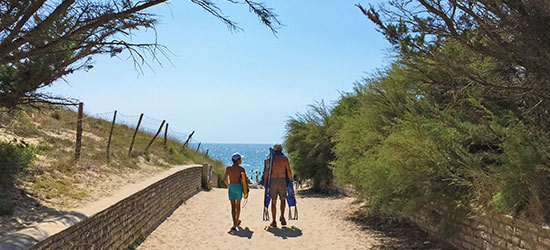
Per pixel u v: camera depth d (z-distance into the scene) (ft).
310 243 26.32
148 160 50.01
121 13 16.96
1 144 23.36
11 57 17.21
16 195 20.07
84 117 61.57
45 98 22.98
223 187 85.46
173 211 38.65
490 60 20.12
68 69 21.31
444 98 26.91
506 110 21.45
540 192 16.01
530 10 16.21
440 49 20.72
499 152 21.90
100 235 19.07
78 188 24.97
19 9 16.16
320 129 62.18
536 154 16.30
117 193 25.22
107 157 38.45
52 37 17.31
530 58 16.55
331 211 40.16
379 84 32.58
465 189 22.35
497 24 17.78
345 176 35.88
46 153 30.53
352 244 25.89
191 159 75.15
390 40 20.93
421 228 28.50
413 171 22.93
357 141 34.71
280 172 31.94
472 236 21.09
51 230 14.76
